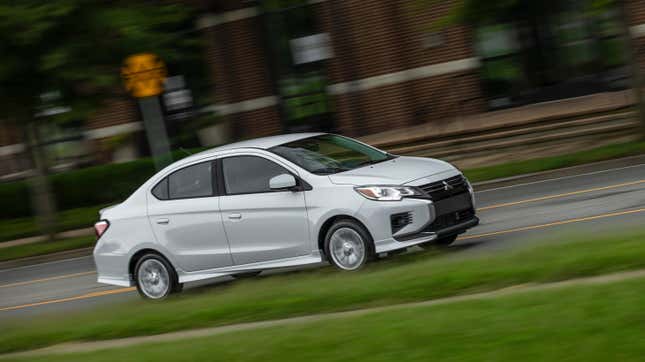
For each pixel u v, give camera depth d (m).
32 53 30.56
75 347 14.75
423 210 18.34
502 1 31.62
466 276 14.16
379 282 15.12
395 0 44.41
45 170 37.41
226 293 17.53
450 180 19.02
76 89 32.84
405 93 44.94
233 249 19.69
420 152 39.78
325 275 18.52
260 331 12.78
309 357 11.05
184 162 20.39
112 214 21.03
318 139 20.28
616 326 10.13
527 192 28.44
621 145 32.03
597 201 23.52
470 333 10.81
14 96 32.38
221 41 46.19
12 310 23.80
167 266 20.39
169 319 15.15
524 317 11.06
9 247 38.12
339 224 18.70
